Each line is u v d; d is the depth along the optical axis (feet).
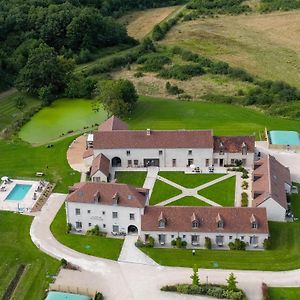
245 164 532.32
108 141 528.22
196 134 528.63
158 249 415.23
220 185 499.92
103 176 501.97
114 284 380.58
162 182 506.89
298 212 457.27
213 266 395.75
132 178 515.09
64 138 604.49
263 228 408.87
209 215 414.62
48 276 387.96
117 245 421.59
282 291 370.73
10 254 412.57
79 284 380.17
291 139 572.92
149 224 416.26
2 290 376.48
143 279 384.88
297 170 523.70
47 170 533.55
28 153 570.05
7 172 531.09
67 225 441.68
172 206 427.74
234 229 409.28
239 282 379.55
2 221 453.58
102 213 429.79
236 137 530.68
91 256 409.49
